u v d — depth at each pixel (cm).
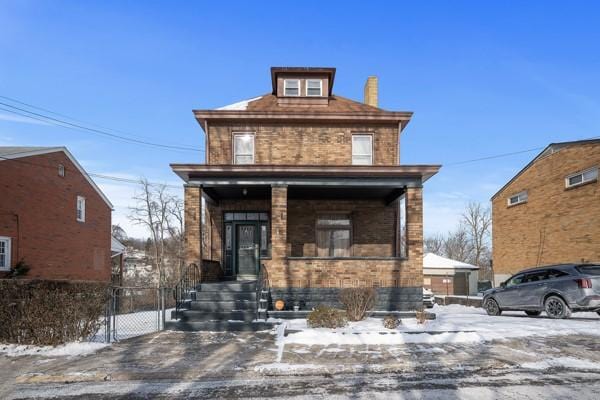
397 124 1875
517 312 1814
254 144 1850
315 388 692
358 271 1462
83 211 2772
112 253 3322
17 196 2170
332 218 1847
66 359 892
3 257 2084
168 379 755
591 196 2041
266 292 1402
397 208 1838
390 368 802
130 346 1003
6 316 1027
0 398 670
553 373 768
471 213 6519
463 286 3734
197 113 1822
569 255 2188
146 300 2638
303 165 1484
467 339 1029
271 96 2142
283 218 1488
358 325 1202
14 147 2448
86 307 1043
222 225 1802
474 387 687
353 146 1872
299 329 1145
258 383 722
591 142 2055
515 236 2686
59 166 2519
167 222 4844
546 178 2389
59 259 2495
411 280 1459
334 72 2014
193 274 1447
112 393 682
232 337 1106
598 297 1349
